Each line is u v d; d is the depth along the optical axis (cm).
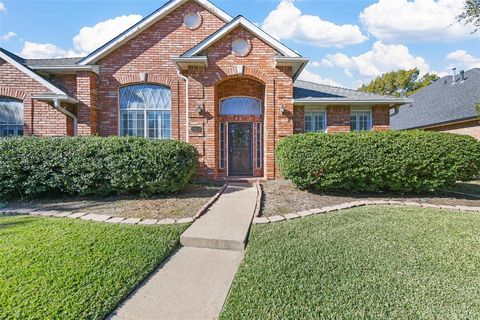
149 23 1124
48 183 711
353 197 774
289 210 643
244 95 1155
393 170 756
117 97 1118
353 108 1201
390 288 310
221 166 1162
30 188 712
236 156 1180
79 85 1052
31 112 1002
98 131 1109
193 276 360
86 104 1052
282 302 288
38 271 343
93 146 719
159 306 293
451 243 438
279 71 1019
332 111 1184
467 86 1756
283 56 1010
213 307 292
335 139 766
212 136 1014
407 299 288
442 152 757
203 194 797
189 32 1145
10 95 990
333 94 1216
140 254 402
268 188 888
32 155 707
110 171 713
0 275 332
